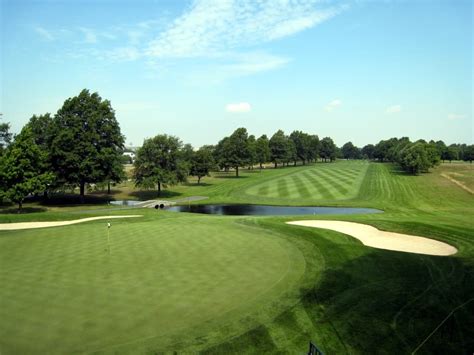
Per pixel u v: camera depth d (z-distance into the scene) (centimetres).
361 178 9350
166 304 1416
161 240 2481
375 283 1681
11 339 1145
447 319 1322
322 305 1438
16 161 4512
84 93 5744
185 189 8094
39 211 4962
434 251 2222
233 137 11494
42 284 1622
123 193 7462
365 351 1120
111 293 1520
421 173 10556
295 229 2831
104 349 1098
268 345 1153
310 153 18462
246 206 5703
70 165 5412
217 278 1716
